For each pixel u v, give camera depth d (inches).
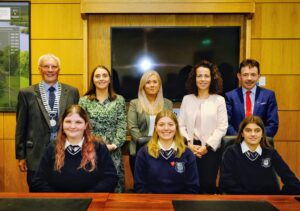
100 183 78.8
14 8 138.5
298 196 66.6
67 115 77.7
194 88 114.3
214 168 106.2
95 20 142.3
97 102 111.3
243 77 112.0
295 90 141.2
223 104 110.3
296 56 140.0
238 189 83.0
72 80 141.3
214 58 140.7
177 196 66.0
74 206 59.3
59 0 139.1
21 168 108.2
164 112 83.6
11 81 141.0
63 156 77.7
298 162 142.8
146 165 83.0
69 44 140.4
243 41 142.0
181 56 140.9
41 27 139.8
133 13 138.0
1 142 143.6
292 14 138.9
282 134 142.3
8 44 139.7
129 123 117.3
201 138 109.8
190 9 135.2
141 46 140.7
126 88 141.6
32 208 58.2
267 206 60.1
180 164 81.9
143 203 61.3
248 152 84.1
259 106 111.4
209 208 58.7
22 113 106.3
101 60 143.6
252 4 135.2
